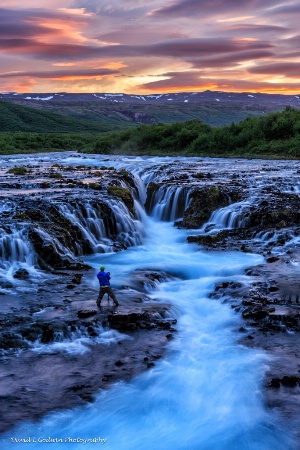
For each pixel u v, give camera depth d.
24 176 36.91
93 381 10.73
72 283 16.91
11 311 14.04
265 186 32.38
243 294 15.61
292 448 8.59
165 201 31.33
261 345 12.33
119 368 11.29
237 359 11.62
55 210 23.47
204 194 29.50
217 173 39.03
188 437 8.98
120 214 25.52
